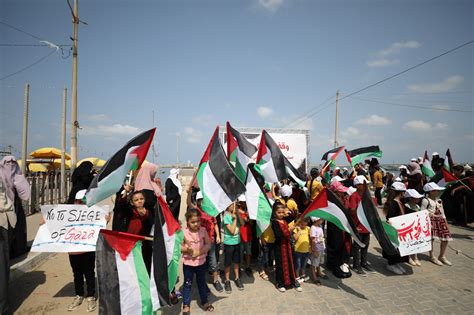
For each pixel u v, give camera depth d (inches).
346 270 219.8
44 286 201.6
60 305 176.2
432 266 240.4
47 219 175.5
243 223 212.7
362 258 234.7
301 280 211.8
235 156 258.8
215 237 224.2
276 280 203.9
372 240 327.3
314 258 208.4
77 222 178.5
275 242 202.2
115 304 134.6
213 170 190.7
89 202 146.3
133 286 139.2
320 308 173.9
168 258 149.9
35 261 237.3
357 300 183.2
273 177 243.3
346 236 219.5
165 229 153.7
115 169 156.0
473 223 386.0
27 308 172.1
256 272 235.1
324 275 219.8
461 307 173.0
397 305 176.4
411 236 226.4
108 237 141.1
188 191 208.7
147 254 164.6
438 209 244.8
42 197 455.5
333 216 194.2
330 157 351.3
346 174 524.4
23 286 201.5
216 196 184.4
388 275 223.3
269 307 175.8
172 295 181.8
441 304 176.9
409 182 389.7
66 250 170.6
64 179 522.0
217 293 195.8
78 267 173.6
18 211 233.0
